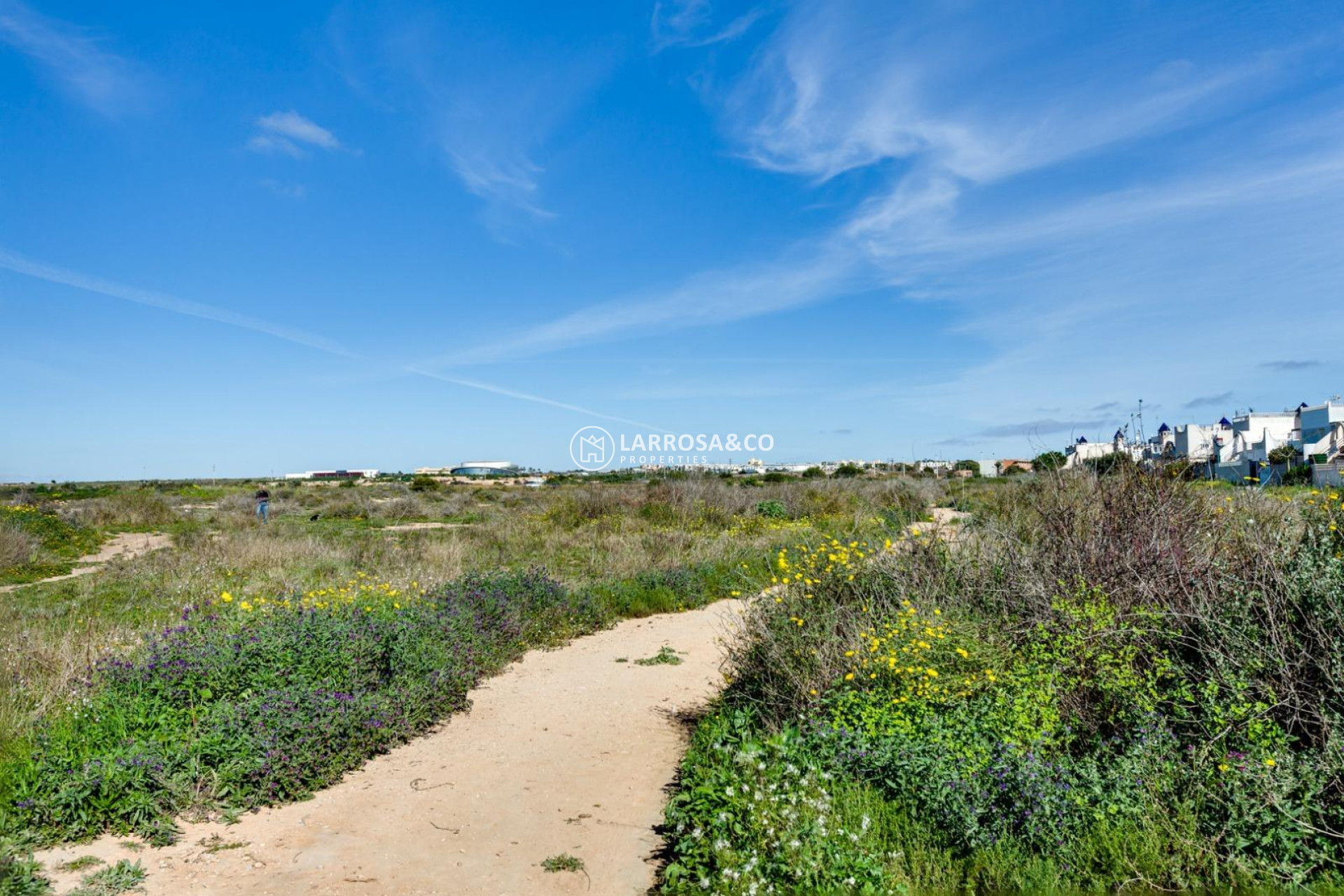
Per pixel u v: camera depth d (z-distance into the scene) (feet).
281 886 14.20
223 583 43.21
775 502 77.10
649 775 19.80
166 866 14.83
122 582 47.01
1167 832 13.19
